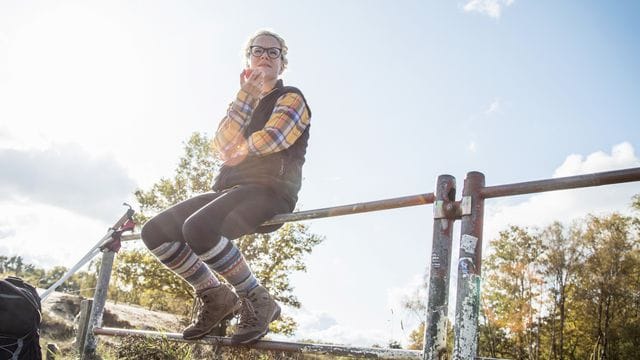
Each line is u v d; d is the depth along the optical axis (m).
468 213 1.86
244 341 2.36
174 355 3.20
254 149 2.28
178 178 20.12
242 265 2.35
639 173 1.50
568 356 32.81
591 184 1.60
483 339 33.00
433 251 1.94
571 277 33.06
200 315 2.57
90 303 4.23
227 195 2.28
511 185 1.79
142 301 19.36
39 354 2.79
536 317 32.81
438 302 1.86
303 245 18.59
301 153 2.46
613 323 31.72
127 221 3.84
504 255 34.09
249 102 2.43
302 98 2.40
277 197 2.38
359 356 2.06
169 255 2.46
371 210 2.19
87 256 3.65
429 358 1.81
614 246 32.22
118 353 3.40
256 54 2.56
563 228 33.53
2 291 2.68
